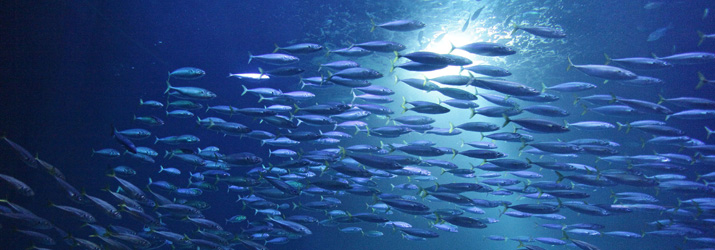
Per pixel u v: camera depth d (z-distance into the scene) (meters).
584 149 6.79
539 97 6.96
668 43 11.28
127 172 7.53
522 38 11.52
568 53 12.57
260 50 12.35
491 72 6.23
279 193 7.93
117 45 12.16
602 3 9.77
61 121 12.20
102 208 5.78
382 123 19.14
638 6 9.84
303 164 7.62
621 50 11.99
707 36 6.00
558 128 5.94
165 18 11.23
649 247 16.84
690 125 15.80
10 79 10.61
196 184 8.31
